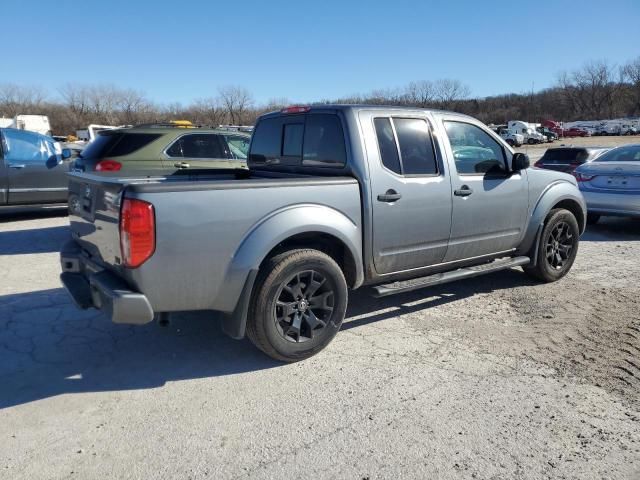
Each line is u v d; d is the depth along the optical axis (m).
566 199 5.86
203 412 3.30
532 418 3.22
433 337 4.45
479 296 5.52
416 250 4.59
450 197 4.71
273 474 2.71
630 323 4.74
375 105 4.52
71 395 3.50
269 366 3.92
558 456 2.85
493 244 5.26
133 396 3.49
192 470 2.75
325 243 4.20
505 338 4.42
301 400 3.44
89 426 3.15
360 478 2.68
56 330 4.57
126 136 7.46
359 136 4.24
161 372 3.83
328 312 4.05
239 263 3.58
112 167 7.30
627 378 3.71
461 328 4.64
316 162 4.54
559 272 5.95
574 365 3.92
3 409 3.32
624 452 2.89
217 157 8.00
